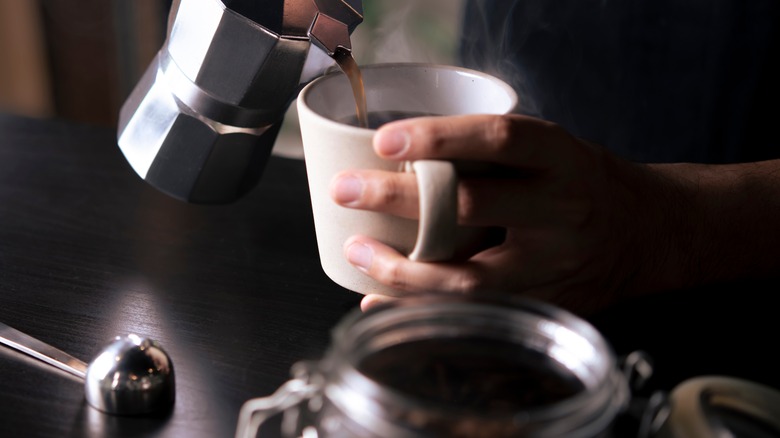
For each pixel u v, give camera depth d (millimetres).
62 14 1911
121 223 743
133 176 824
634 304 648
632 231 630
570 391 441
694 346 604
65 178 812
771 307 647
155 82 662
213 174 675
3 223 734
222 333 612
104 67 1955
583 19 1075
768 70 1037
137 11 1817
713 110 1065
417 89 649
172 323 619
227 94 631
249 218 757
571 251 587
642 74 1078
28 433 523
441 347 460
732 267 676
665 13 1045
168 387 544
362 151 554
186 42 627
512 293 584
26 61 1938
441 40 1539
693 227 666
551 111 1126
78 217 749
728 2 1019
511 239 585
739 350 602
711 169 705
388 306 454
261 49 608
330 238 589
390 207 549
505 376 446
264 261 696
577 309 617
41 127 914
